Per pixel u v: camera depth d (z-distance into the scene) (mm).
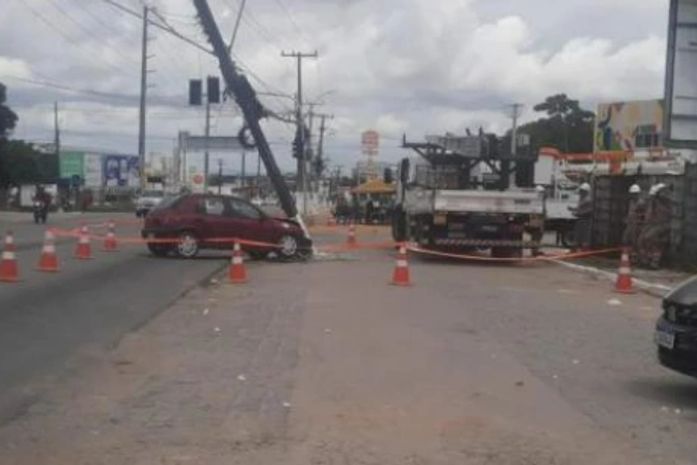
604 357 11961
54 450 7242
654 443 7887
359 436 7816
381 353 11766
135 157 125250
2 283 18094
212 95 35312
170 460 7039
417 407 8891
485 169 30516
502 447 7590
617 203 29297
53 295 16609
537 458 7312
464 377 10375
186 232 26359
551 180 37875
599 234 30391
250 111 30391
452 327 14164
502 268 26219
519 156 30406
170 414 8430
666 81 24219
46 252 20875
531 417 8641
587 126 110500
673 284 21141
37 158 98500
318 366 10812
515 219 27438
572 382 10328
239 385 9719
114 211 87062
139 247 30109
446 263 27750
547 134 109562
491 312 16094
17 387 9352
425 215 27781
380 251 33000
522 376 10547
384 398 9242
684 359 9242
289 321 14414
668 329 9422
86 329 13078
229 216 26781
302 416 8438
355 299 17469
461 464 7094
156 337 12695
